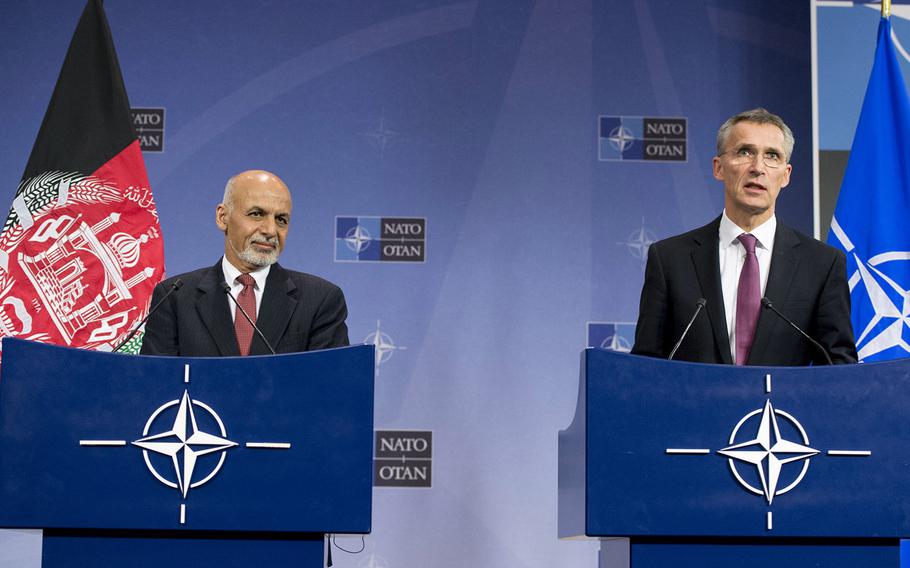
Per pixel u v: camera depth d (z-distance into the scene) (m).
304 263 6.31
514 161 6.42
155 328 4.07
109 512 2.72
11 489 2.71
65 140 5.35
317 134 6.43
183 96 6.44
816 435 2.81
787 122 6.45
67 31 6.47
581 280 6.34
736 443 2.79
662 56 6.50
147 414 2.77
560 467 3.20
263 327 4.07
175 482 2.74
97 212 5.29
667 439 2.78
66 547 2.75
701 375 2.81
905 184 5.17
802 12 6.53
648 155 6.43
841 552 2.80
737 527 2.76
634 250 6.36
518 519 6.11
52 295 5.21
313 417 2.79
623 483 2.75
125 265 5.26
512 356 6.26
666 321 3.87
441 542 6.07
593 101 6.47
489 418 6.20
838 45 6.07
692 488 2.76
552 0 6.54
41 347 2.77
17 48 6.45
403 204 6.37
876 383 2.84
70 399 2.76
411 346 6.26
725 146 3.94
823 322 3.70
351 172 6.39
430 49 6.50
